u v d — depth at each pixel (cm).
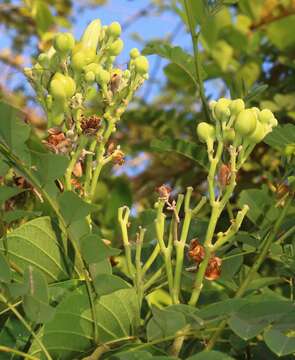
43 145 44
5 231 40
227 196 40
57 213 38
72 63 44
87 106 45
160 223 41
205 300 46
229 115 41
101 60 45
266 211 47
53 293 39
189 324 36
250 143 40
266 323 33
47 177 38
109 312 38
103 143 43
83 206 38
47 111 44
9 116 37
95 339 38
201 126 41
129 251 42
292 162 49
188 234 48
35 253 40
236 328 33
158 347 39
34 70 45
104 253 37
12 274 40
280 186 50
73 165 42
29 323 39
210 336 39
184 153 53
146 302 42
